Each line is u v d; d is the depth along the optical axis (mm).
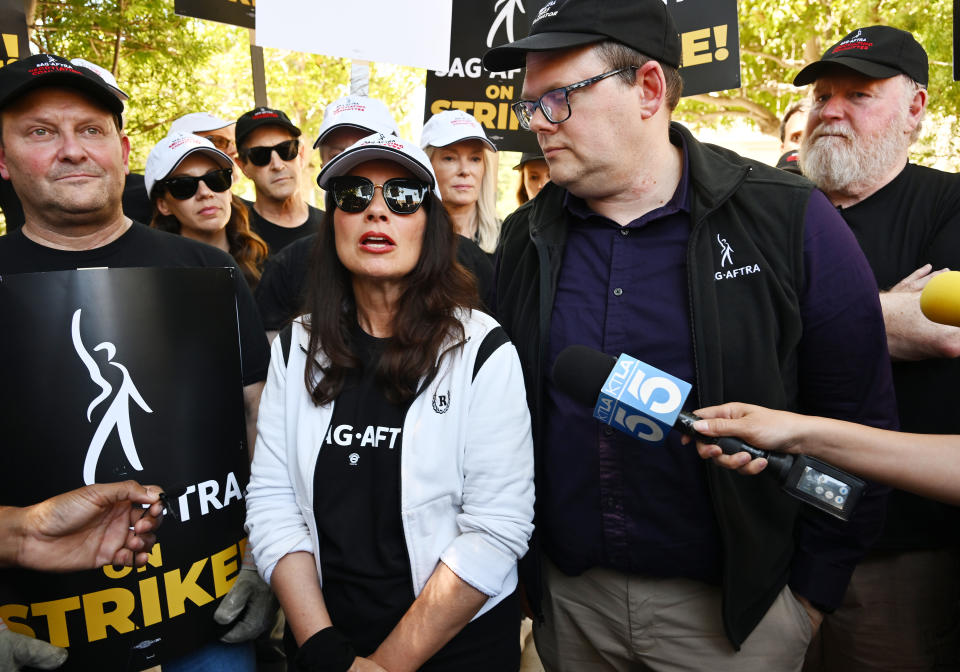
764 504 1903
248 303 2400
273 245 4426
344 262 1940
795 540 2006
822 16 10477
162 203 3770
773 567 1931
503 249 2303
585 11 1814
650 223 1962
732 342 1854
